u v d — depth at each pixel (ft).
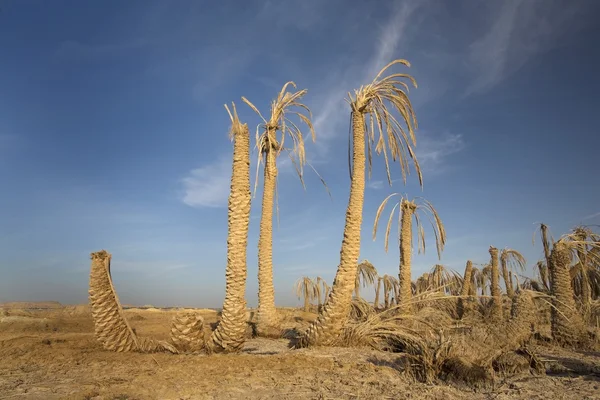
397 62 49.44
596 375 31.01
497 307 59.88
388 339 46.01
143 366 31.19
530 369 32.14
